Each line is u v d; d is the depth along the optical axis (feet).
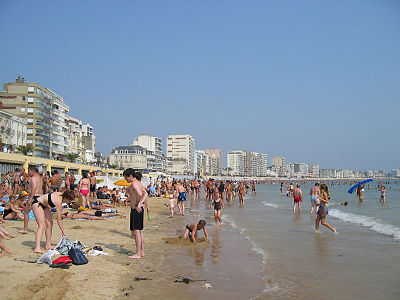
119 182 95.61
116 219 55.16
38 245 27.68
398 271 28.27
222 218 65.77
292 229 51.19
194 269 27.91
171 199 68.08
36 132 235.81
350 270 28.53
